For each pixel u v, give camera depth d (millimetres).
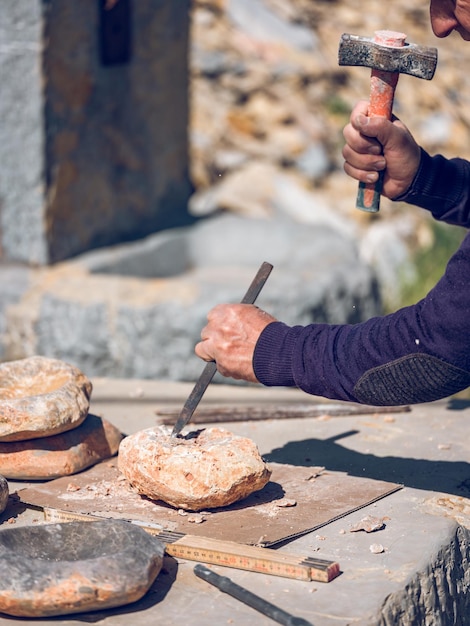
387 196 2652
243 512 2234
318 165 7074
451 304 2012
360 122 2439
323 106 7262
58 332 4699
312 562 1988
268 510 2246
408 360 2070
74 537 2029
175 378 4652
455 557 2182
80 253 5270
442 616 2092
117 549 1988
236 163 7148
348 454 2721
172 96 5934
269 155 7137
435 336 2035
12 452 2436
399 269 6695
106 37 5219
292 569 1976
